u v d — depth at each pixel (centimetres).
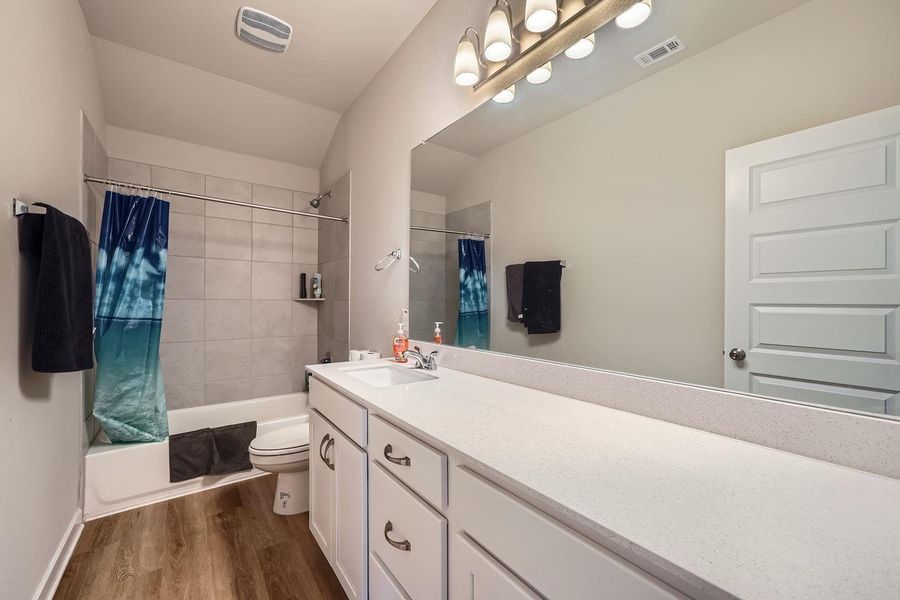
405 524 95
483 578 71
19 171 121
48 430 142
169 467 211
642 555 46
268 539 175
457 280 164
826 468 68
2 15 110
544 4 113
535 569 61
